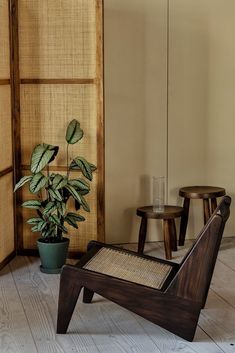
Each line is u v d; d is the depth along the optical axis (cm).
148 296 321
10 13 445
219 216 310
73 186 428
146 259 362
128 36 487
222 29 501
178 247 499
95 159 450
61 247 427
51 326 340
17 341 322
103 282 321
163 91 498
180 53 498
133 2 484
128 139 498
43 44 446
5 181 443
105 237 499
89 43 441
